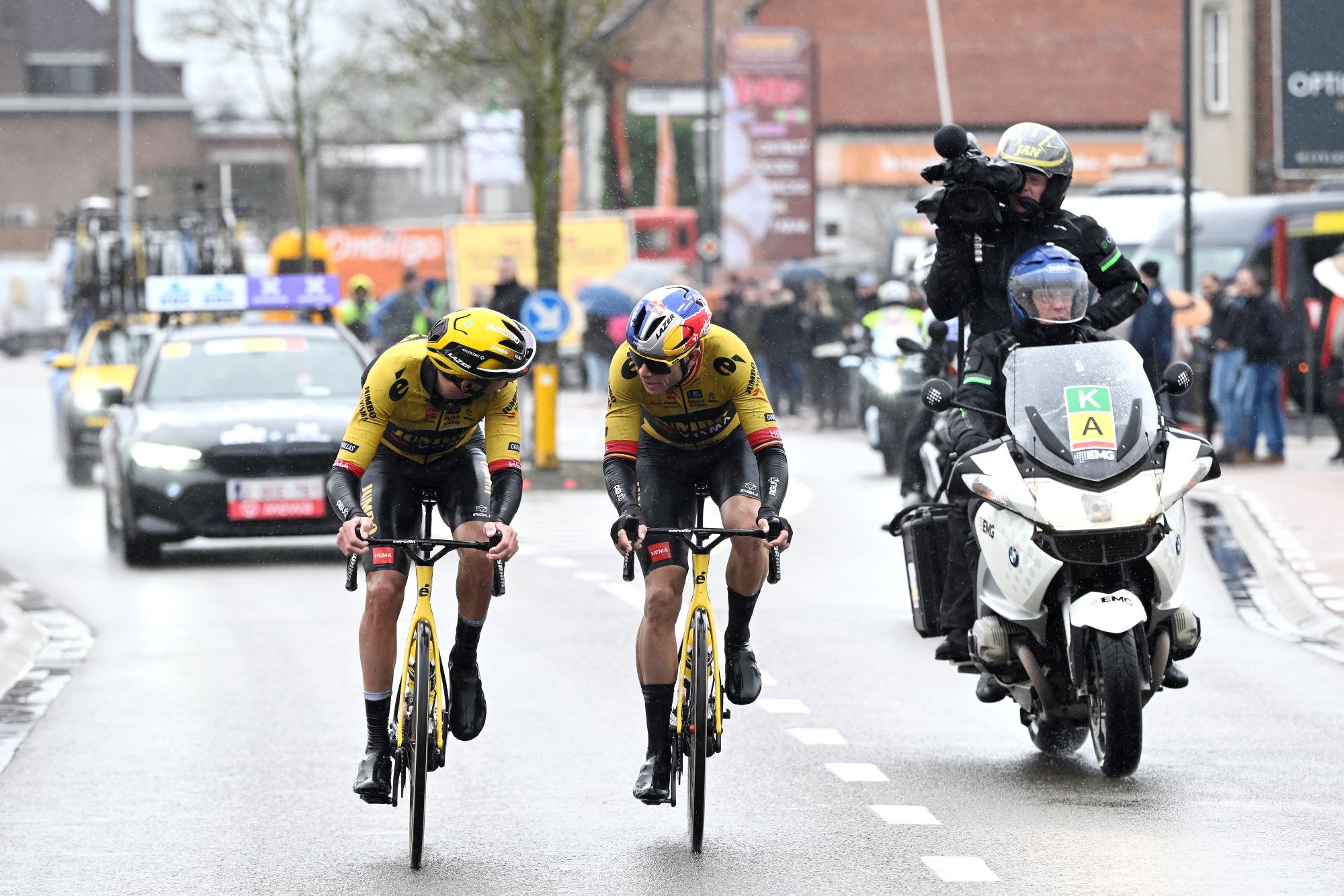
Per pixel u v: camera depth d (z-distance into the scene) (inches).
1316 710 1374.3
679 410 1056.8
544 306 3161.9
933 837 1039.0
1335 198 4131.4
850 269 6107.3
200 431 2192.4
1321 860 980.6
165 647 1688.0
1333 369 3211.1
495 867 992.2
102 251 3873.0
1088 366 1166.3
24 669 1590.8
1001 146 1266.0
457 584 1067.3
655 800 1042.1
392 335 4244.6
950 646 1264.8
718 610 1852.9
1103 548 1118.4
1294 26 5319.9
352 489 1024.2
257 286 2586.1
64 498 3181.6
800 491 1670.8
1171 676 1189.1
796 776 1188.5
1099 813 1085.8
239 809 1121.4
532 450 3312.0
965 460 1159.0
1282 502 2546.8
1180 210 4239.7
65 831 1074.1
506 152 5467.5
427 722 992.2
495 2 3400.6
